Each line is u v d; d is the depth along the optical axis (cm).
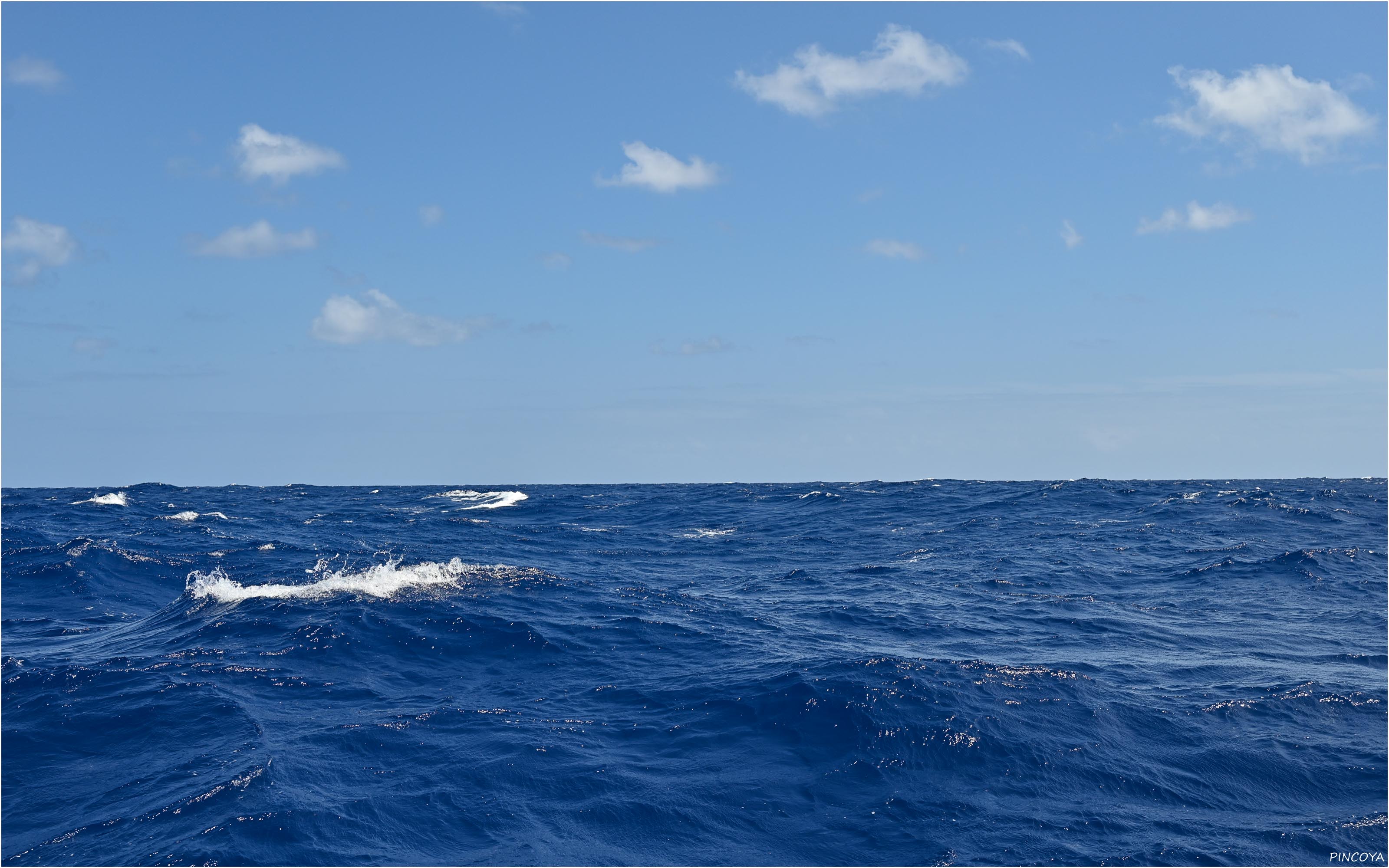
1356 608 2380
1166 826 1129
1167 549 3431
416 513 5738
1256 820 1148
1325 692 1599
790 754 1314
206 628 1855
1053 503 5191
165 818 1094
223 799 1125
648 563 3466
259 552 3198
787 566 3356
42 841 1058
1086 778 1250
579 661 1741
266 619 1902
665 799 1180
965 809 1162
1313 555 2972
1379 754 1336
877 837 1100
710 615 2169
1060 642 1991
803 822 1136
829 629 2105
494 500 6831
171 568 2852
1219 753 1337
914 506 5391
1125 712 1488
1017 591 2675
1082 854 1062
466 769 1248
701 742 1360
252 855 1003
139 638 1845
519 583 2312
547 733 1380
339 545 3522
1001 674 1633
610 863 1036
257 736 1329
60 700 1473
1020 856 1057
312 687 1557
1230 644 1992
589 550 3872
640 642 1872
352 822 1089
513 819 1126
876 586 2792
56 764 1264
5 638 1995
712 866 1036
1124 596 2586
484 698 1536
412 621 1909
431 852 1042
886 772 1254
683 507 5994
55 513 4678
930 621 2216
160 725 1381
